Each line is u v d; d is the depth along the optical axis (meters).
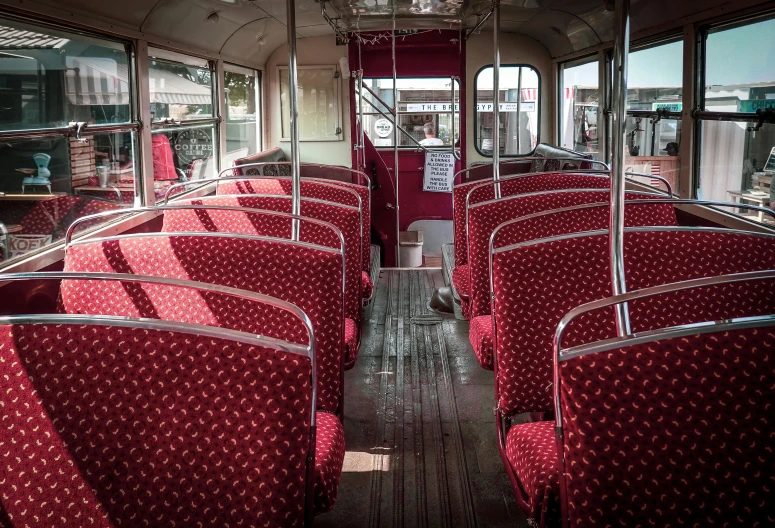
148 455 1.75
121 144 5.05
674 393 1.67
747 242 2.64
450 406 4.13
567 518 1.80
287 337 2.67
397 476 3.31
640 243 2.65
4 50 3.53
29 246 3.76
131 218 4.99
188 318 2.63
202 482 1.77
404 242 8.01
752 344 1.65
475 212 3.79
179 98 6.37
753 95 4.16
